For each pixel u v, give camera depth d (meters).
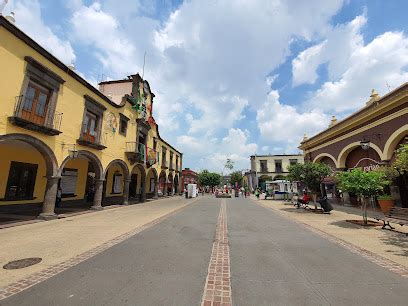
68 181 15.85
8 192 11.87
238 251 5.77
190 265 4.73
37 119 10.28
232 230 8.43
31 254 5.37
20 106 9.11
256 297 3.43
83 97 13.30
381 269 4.56
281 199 27.48
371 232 8.09
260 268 4.61
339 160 17.44
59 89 11.41
